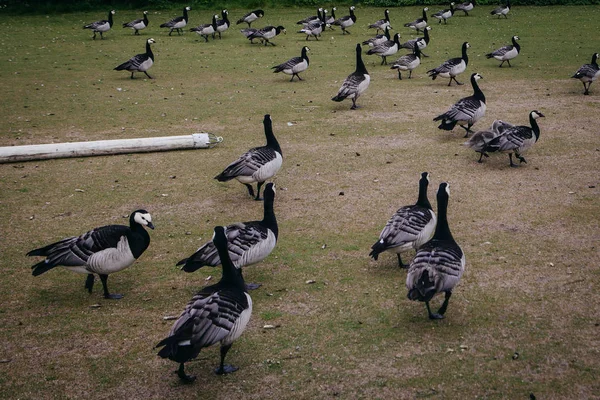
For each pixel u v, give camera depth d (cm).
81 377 630
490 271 823
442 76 1914
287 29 3158
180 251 913
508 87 1892
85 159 1339
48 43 2759
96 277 846
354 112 1669
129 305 771
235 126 1555
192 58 2448
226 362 649
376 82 2031
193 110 1705
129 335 704
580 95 1778
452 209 1033
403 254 891
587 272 811
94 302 780
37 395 603
